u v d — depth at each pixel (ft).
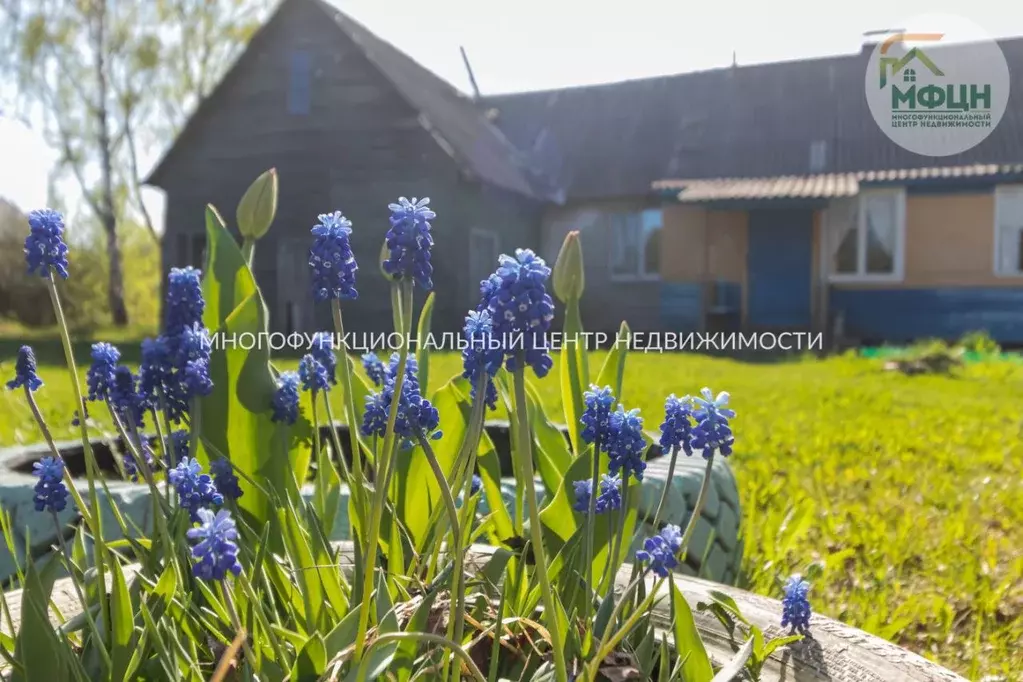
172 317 4.40
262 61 47.93
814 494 14.53
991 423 22.41
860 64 54.54
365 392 6.68
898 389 29.91
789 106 53.52
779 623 5.19
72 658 3.84
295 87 47.50
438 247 44.62
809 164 50.21
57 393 24.18
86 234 100.53
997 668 8.58
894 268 47.78
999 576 11.18
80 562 4.84
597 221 52.90
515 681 4.39
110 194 81.30
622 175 52.75
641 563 4.48
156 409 4.61
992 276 46.44
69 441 9.34
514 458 5.67
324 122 46.98
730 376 32.22
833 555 10.79
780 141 51.90
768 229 49.37
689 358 40.91
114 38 78.74
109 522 7.19
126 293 103.40
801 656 4.82
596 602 5.00
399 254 3.76
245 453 5.32
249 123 48.42
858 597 9.89
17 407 20.01
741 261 49.78
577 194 52.34
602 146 55.06
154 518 4.33
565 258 6.01
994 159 47.21
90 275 86.58
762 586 9.82
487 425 10.36
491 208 48.26
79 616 4.17
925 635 9.41
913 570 11.29
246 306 5.36
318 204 47.29
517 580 4.91
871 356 42.70
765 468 16.01
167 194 50.08
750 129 53.06
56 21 77.41
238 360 5.30
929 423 22.02
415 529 5.71
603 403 4.42
